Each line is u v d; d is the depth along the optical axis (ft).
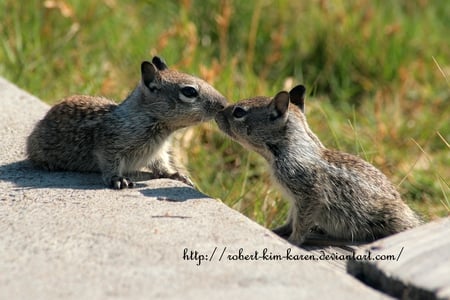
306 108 62.28
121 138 43.29
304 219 40.40
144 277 27.99
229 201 49.57
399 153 59.21
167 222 33.78
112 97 62.90
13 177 42.32
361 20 75.87
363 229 40.40
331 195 40.34
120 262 29.35
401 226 40.37
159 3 80.84
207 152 57.67
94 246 30.96
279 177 41.34
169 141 46.16
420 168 57.62
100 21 73.92
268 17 77.25
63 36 71.31
